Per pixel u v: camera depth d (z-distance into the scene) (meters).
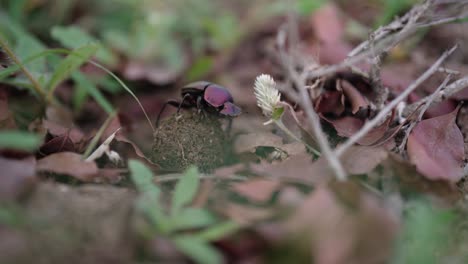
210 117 0.36
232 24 0.54
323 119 0.36
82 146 0.35
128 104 0.47
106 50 0.47
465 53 0.44
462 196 0.31
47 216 0.28
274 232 0.27
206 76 0.50
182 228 0.27
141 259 0.26
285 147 0.34
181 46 0.55
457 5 0.39
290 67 0.34
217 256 0.26
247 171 0.32
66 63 0.37
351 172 0.31
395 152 0.33
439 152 0.32
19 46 0.40
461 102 0.34
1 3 0.51
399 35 0.37
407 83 0.39
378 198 0.30
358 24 0.52
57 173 0.32
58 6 0.53
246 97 0.46
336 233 0.27
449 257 0.28
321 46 0.44
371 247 0.26
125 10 0.55
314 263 0.26
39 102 0.39
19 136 0.28
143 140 0.40
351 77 0.38
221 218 0.28
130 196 0.29
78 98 0.43
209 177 0.31
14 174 0.28
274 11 0.54
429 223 0.27
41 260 0.26
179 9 0.55
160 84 0.49
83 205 0.28
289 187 0.29
